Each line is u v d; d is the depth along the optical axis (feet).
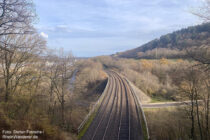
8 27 30.81
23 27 33.71
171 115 84.99
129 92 130.31
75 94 104.73
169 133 64.69
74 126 64.39
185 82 63.05
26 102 47.01
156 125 71.51
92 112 83.71
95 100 119.14
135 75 201.16
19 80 54.03
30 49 52.01
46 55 64.59
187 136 60.13
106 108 90.33
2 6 28.17
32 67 60.03
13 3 29.45
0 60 46.14
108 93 128.88
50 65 69.92
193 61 28.25
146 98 133.28
